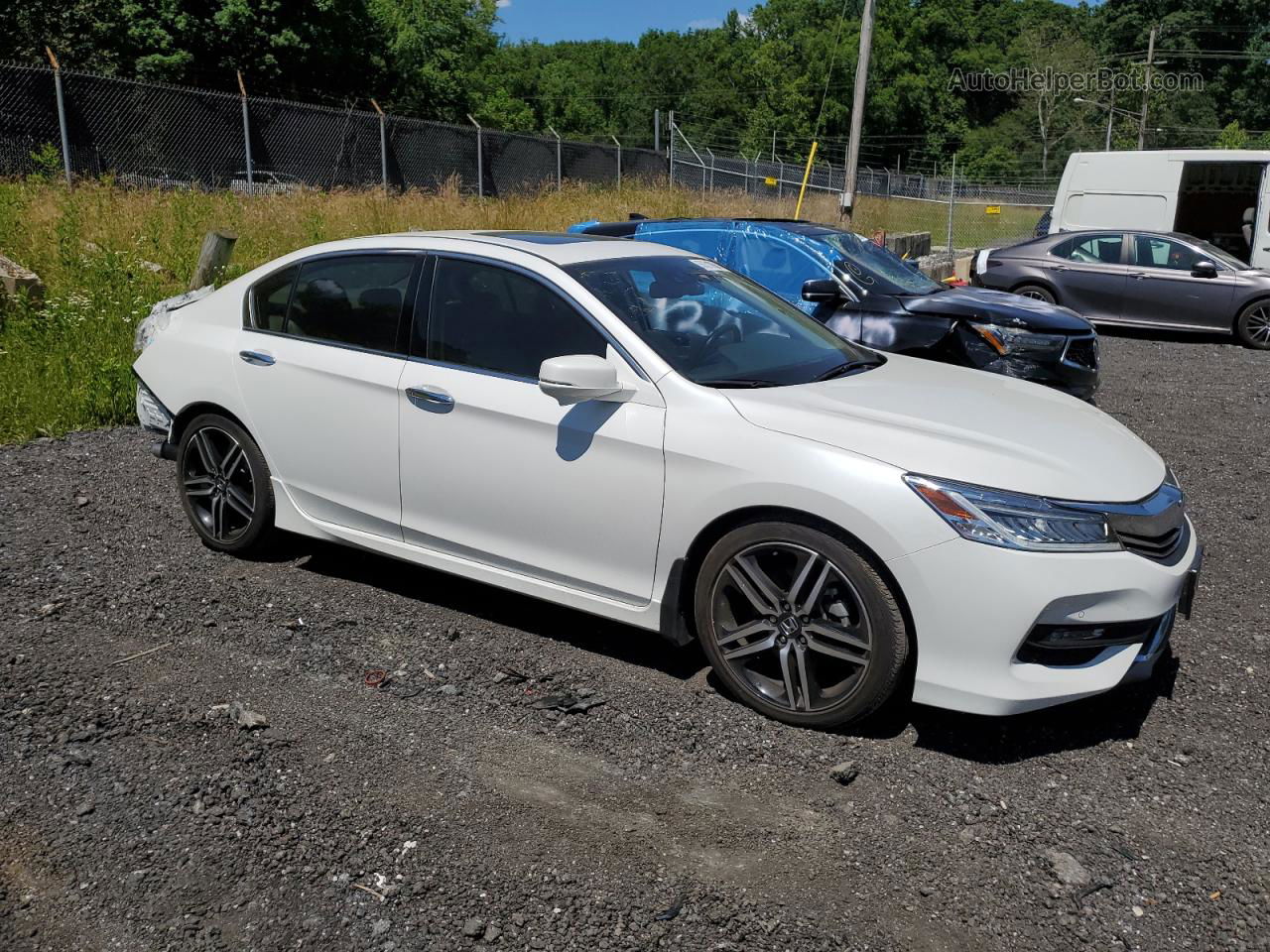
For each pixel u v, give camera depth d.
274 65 38.69
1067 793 3.16
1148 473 3.61
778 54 79.81
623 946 2.47
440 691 3.69
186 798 3.01
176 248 11.74
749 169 28.45
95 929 2.50
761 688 3.57
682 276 4.36
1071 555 3.19
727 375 3.80
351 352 4.34
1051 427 3.73
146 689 3.64
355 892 2.64
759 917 2.58
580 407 3.74
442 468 4.07
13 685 3.63
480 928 2.52
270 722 3.45
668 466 3.56
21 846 2.79
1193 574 3.50
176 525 5.31
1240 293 13.11
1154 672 3.98
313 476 4.49
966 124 81.94
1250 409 9.26
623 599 3.77
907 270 8.38
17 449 6.58
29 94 17.09
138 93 18.16
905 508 3.21
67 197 13.01
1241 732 3.54
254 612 4.30
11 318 8.83
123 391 7.44
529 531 3.91
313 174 20.27
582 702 3.63
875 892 2.69
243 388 4.62
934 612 3.20
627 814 3.00
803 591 3.43
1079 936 2.55
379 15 41.91
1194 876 2.79
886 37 77.62
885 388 3.94
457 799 3.04
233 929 2.51
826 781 3.19
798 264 7.95
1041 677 3.24
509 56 88.38
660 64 101.94
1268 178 14.87
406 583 4.66
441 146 21.53
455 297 4.13
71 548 4.94
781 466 3.37
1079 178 16.17
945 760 3.32
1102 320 14.02
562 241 4.41
